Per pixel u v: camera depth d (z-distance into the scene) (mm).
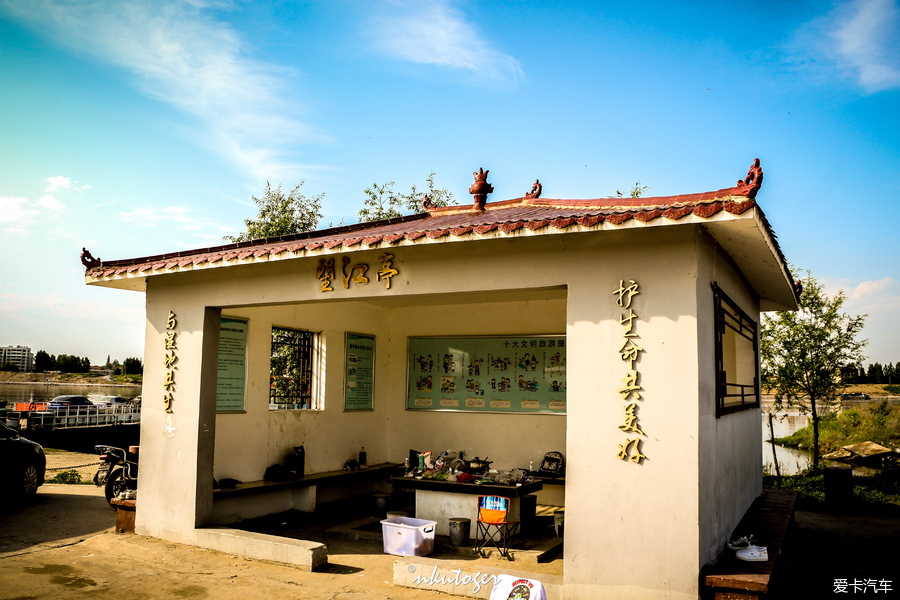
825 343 12797
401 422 10016
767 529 5895
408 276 5480
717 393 5000
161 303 7070
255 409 7891
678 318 4395
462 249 5254
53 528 7508
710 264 4781
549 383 9000
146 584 5297
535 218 4898
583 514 4559
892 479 11930
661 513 4309
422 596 4988
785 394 13375
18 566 5840
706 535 4410
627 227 4129
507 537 6645
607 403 4562
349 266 5812
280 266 6238
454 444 9531
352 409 9461
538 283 4910
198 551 6238
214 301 6641
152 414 6965
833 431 20688
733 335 7922
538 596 4176
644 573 4316
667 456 4332
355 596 4980
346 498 9148
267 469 7973
